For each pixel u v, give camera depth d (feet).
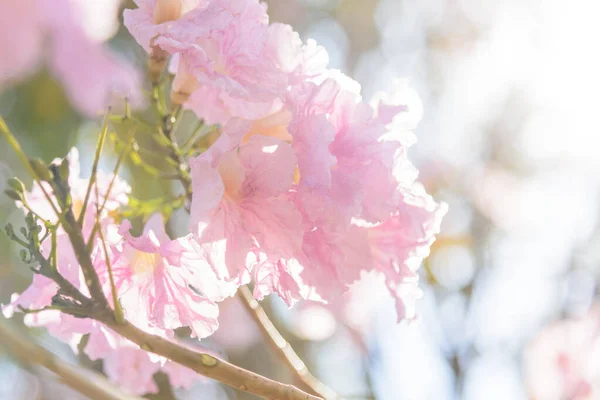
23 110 4.80
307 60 3.05
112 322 2.76
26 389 4.57
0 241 5.17
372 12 7.40
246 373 2.81
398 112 3.06
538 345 6.21
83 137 5.12
